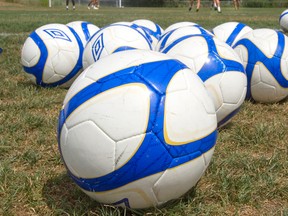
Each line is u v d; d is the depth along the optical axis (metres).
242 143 0.77
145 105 0.45
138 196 0.47
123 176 0.45
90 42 1.01
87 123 0.46
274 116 0.94
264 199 0.56
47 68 1.10
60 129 0.49
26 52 1.10
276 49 0.97
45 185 0.59
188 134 0.47
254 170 0.64
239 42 1.02
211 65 0.75
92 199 0.54
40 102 0.99
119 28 1.00
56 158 0.68
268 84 0.98
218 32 1.31
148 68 0.48
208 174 0.62
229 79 0.76
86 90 0.47
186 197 0.55
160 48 0.98
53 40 1.10
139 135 0.45
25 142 0.77
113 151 0.45
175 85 0.47
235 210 0.54
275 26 3.07
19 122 0.84
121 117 0.45
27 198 0.55
